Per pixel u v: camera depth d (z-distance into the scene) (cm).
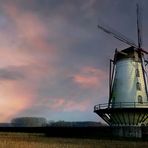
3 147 2183
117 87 3919
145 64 4081
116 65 4034
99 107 3909
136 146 2527
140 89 3850
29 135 4334
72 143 2625
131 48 4025
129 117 3619
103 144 2600
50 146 2272
